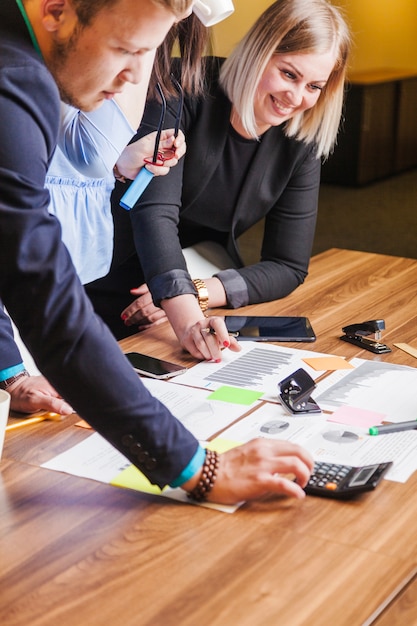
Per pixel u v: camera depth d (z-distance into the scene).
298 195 2.41
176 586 1.06
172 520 1.21
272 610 1.01
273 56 2.11
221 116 2.27
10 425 1.52
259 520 1.21
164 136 2.07
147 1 1.06
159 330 2.07
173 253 2.13
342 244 5.98
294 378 1.63
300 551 1.13
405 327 2.05
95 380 1.16
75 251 2.02
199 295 2.17
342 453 1.40
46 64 1.18
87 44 1.12
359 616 0.99
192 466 1.23
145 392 1.21
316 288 2.39
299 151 2.36
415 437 1.46
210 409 1.57
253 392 1.66
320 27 2.08
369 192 7.59
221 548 1.14
